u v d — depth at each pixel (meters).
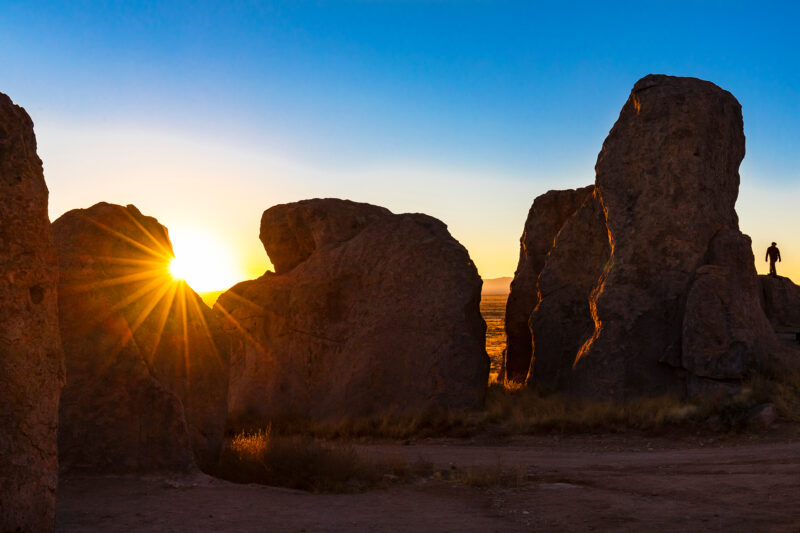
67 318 10.64
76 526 7.62
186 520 8.05
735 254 23.12
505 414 21.61
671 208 23.31
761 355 22.02
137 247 11.58
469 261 24.50
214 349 12.58
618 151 24.62
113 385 10.62
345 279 25.28
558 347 26.36
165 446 10.62
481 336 24.16
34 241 6.71
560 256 27.03
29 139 6.80
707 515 8.60
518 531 8.05
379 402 22.92
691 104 23.80
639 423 19.34
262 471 11.64
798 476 11.09
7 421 6.38
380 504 9.76
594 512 9.05
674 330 22.42
